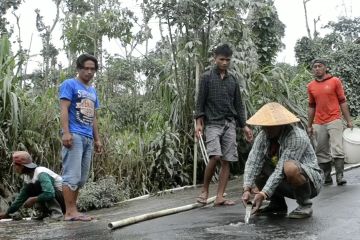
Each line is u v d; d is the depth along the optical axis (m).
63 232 3.56
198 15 6.62
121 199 5.59
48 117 5.77
